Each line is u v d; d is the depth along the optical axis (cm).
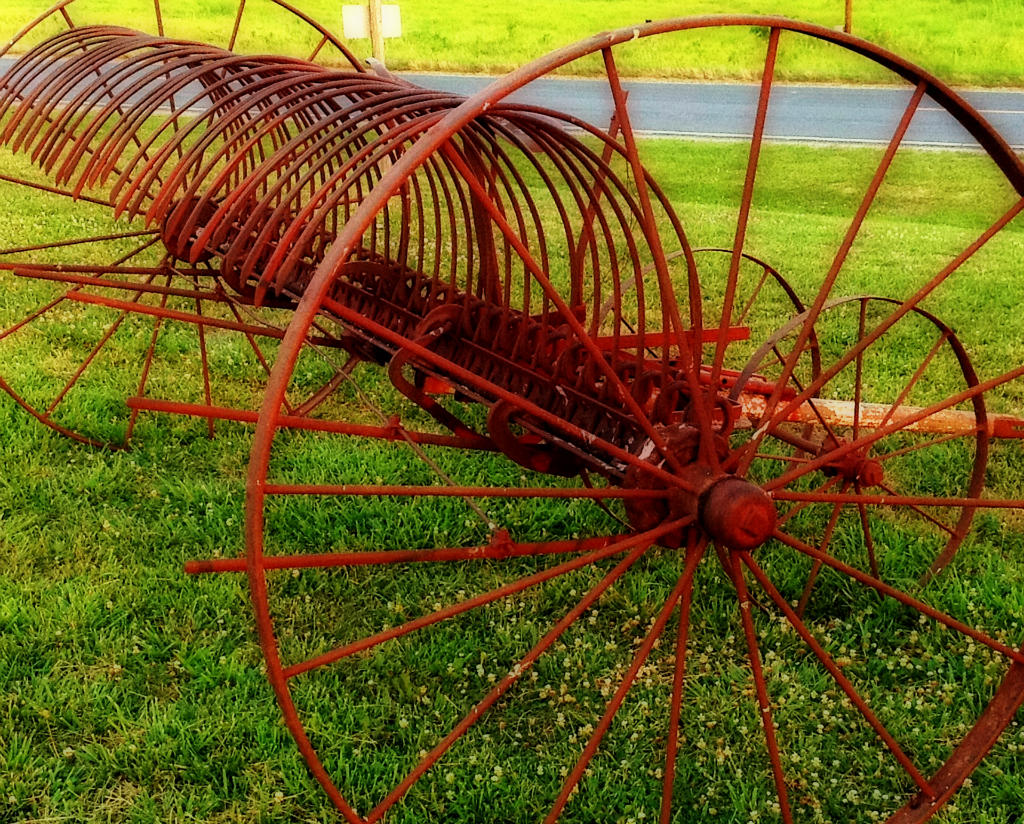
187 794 310
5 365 564
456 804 307
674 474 268
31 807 304
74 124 362
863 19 2314
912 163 1222
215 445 502
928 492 470
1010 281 757
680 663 273
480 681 358
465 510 450
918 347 624
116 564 405
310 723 332
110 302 320
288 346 203
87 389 540
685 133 1377
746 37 2194
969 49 2027
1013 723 343
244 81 340
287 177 289
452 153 213
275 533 433
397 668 361
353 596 400
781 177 1148
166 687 350
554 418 249
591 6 2542
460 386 330
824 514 452
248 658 362
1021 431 403
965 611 386
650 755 329
